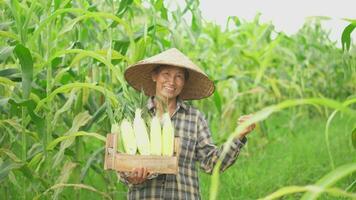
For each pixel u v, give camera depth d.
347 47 3.38
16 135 4.61
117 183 5.02
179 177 3.47
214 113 8.60
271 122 11.07
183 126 3.54
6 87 4.32
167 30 5.02
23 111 4.04
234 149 3.39
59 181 4.12
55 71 4.56
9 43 4.65
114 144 3.25
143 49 4.32
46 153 3.88
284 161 7.07
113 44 4.58
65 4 4.14
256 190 6.06
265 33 8.25
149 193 3.46
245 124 1.70
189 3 5.36
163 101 3.53
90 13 3.96
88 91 4.44
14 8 3.90
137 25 6.69
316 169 6.70
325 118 11.41
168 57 3.46
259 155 7.55
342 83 12.45
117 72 3.73
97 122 4.51
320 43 11.98
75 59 3.99
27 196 4.73
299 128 10.34
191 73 3.68
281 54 11.07
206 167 3.53
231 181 6.20
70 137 3.96
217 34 8.74
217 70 8.71
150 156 3.18
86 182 5.72
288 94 11.49
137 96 4.47
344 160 7.16
